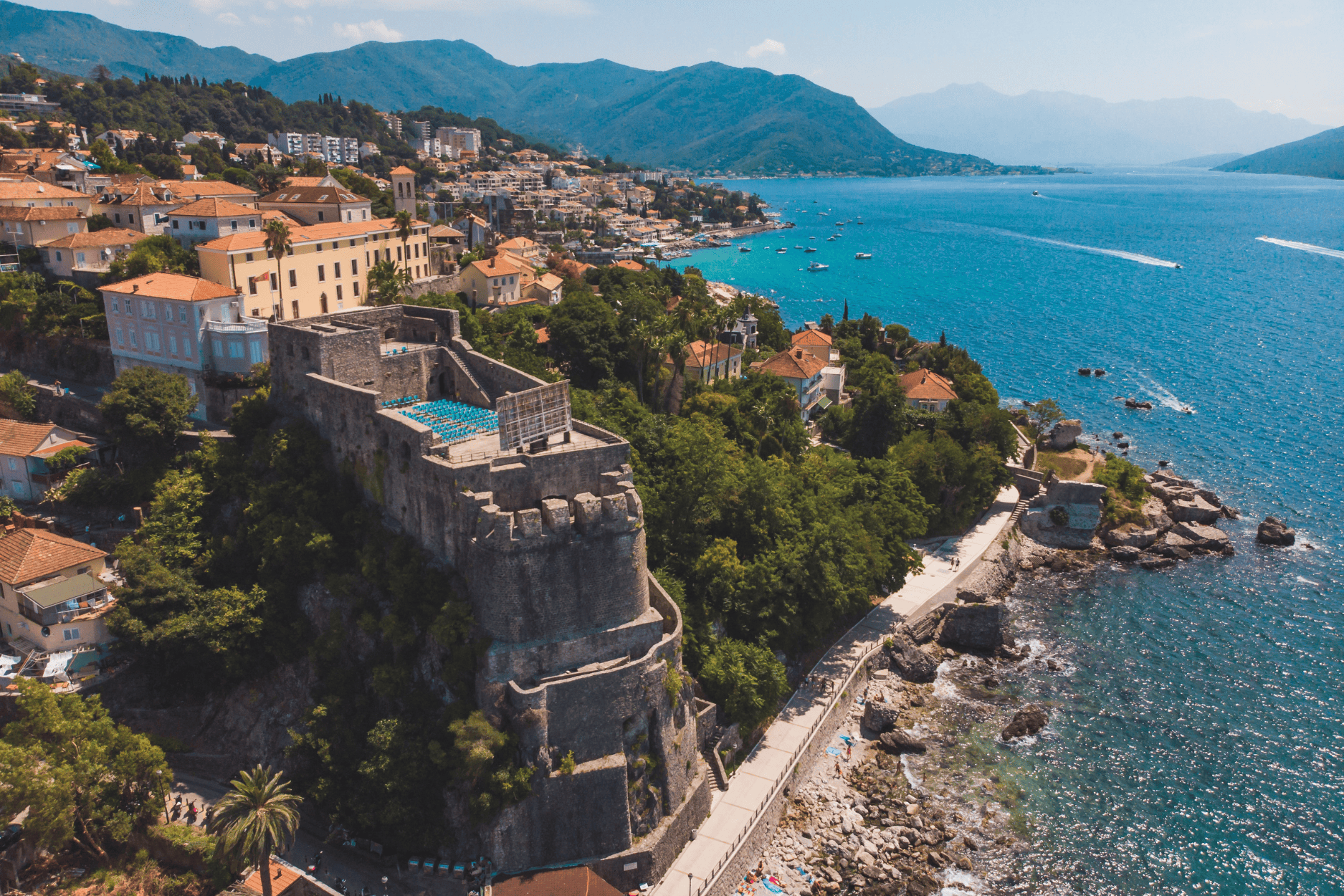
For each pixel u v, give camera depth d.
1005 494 144.12
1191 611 119.00
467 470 71.19
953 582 117.12
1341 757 91.00
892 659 103.69
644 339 136.12
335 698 74.19
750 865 74.81
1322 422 188.25
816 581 94.56
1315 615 117.62
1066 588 125.75
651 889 69.06
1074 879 75.94
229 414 102.75
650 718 72.88
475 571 70.62
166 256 120.94
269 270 118.81
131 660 82.12
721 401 130.12
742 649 85.75
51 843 65.25
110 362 113.31
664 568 89.62
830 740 90.94
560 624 72.25
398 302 135.62
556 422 78.75
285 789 73.81
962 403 146.12
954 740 92.38
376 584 78.19
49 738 68.00
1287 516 146.25
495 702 68.69
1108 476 146.25
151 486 96.38
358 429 82.50
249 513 85.12
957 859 77.56
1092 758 90.25
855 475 116.88
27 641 82.38
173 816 72.69
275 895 65.81
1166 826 81.81
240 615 80.19
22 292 120.12
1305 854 78.81
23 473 98.56
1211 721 96.31
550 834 68.31
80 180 175.75
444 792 69.62
